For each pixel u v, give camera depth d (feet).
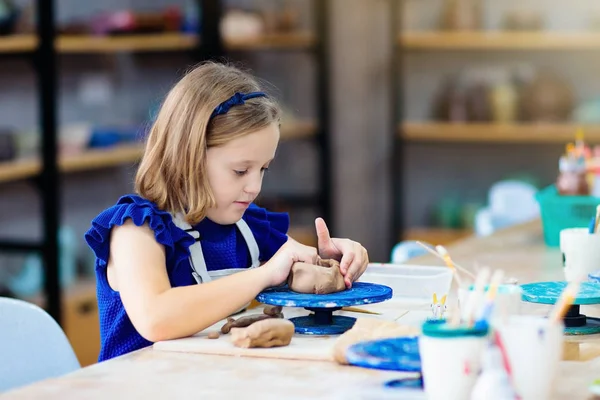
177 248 5.72
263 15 16.89
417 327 4.89
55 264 12.72
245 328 4.83
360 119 19.12
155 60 15.64
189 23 15.26
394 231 17.33
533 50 17.62
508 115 16.97
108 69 15.43
